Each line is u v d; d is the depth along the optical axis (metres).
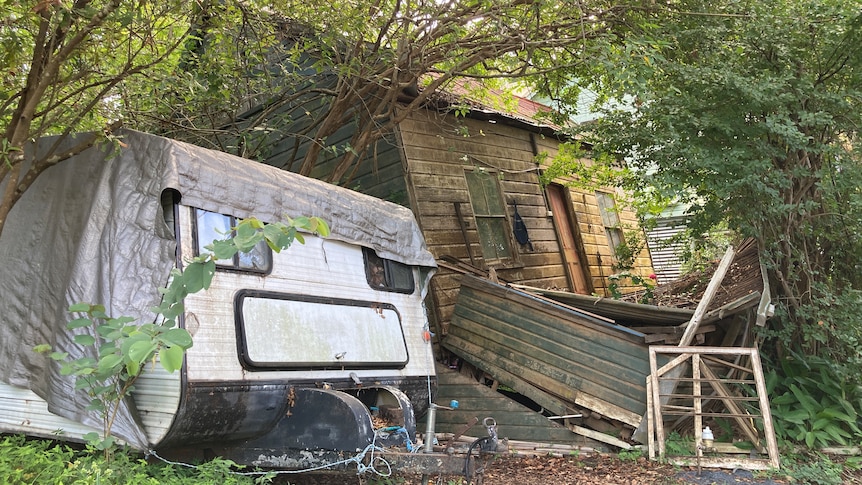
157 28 6.31
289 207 4.74
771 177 6.95
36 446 3.98
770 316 6.43
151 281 3.79
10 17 4.79
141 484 3.42
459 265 8.80
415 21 7.49
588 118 13.41
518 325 7.39
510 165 11.15
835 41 6.99
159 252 3.85
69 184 4.30
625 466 6.06
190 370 3.66
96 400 3.53
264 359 4.09
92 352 3.77
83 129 5.92
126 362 2.90
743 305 6.40
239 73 8.25
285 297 4.46
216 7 6.95
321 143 8.33
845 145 7.53
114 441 3.61
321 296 4.80
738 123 6.99
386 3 7.68
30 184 4.41
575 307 7.61
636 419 6.37
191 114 8.57
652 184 7.16
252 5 7.43
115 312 3.76
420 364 5.62
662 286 9.88
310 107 9.97
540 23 7.77
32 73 4.62
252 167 4.60
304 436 4.12
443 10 7.39
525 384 7.21
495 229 10.36
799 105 7.14
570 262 12.20
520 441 7.01
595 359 6.78
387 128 8.20
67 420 4.06
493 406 7.32
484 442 4.02
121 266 3.88
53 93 4.89
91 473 3.41
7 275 4.30
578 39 7.14
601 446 6.57
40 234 4.29
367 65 7.80
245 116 10.46
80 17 4.69
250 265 4.32
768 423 6.06
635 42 6.60
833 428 6.63
